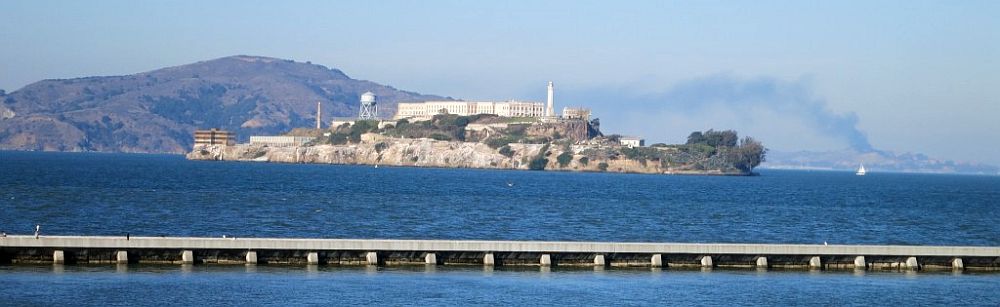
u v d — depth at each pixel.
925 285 116.94
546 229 187.12
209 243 114.31
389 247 118.19
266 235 161.75
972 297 110.81
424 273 113.69
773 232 193.50
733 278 117.25
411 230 176.88
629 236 178.38
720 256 124.50
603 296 104.88
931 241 180.50
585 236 175.88
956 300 109.06
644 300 103.81
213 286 103.12
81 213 192.75
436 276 112.25
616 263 122.50
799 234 190.50
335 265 116.69
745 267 124.75
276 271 111.81
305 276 109.75
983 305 107.06
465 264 119.94
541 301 101.69
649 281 113.56
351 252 117.56
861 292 111.69
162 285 102.44
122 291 99.19
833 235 190.00
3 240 109.25
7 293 96.12
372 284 106.75
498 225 192.50
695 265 124.12
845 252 126.50
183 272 109.19
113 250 112.69
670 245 123.12
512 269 118.00
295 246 116.00
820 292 110.94
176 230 165.75
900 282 118.44
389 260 118.56
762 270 123.31
